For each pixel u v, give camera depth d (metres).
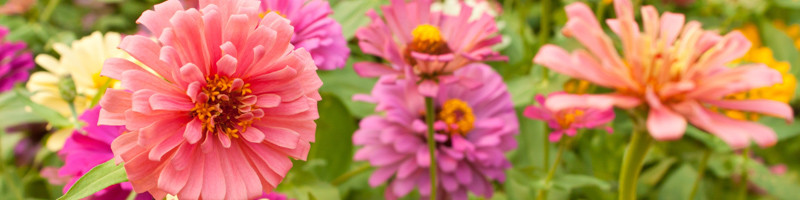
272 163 0.52
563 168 0.89
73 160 0.56
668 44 0.51
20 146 0.95
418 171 0.74
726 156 0.88
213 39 0.50
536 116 0.67
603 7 0.99
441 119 0.73
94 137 0.56
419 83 0.63
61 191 0.86
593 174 0.91
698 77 0.49
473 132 0.74
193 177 0.50
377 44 0.63
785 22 1.23
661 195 0.92
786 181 0.90
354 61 0.88
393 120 0.71
